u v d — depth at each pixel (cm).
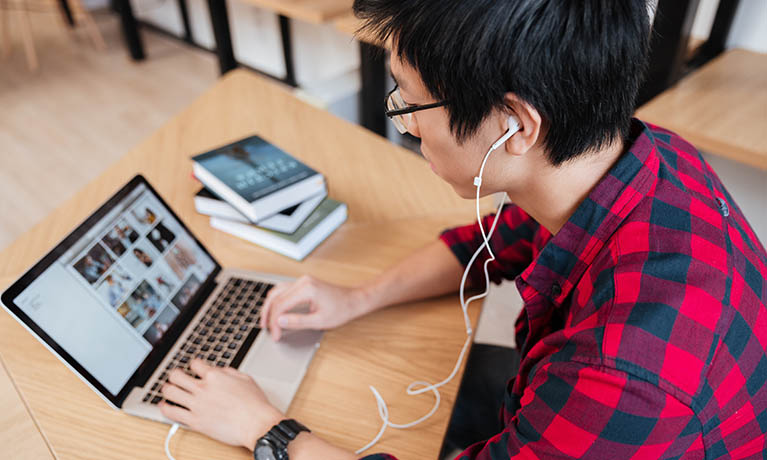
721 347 50
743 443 55
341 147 127
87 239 79
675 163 65
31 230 105
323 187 106
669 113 131
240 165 106
